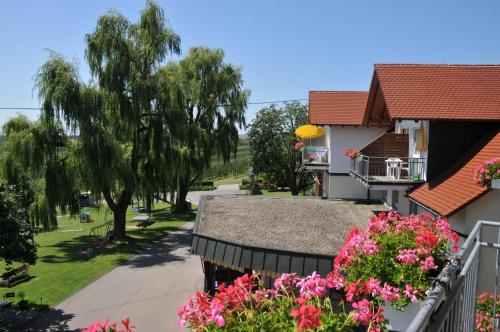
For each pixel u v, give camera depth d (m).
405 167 14.95
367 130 19.47
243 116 36.66
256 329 2.71
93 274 20.09
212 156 37.00
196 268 21.06
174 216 38.91
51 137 23.92
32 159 23.38
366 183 13.51
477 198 9.14
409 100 12.65
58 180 24.22
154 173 27.80
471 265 3.17
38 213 24.97
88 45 23.86
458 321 2.81
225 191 58.38
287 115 39.91
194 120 36.34
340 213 15.28
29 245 14.66
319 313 2.55
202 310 2.92
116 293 17.44
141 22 25.23
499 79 13.64
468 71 14.16
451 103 12.47
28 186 25.09
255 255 10.12
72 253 24.72
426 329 2.22
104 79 23.89
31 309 15.64
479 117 11.83
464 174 10.79
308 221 13.71
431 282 4.12
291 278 3.38
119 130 25.97
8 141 23.77
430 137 12.36
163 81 25.53
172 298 16.77
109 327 2.83
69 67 22.88
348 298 4.18
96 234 31.72
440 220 5.40
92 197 24.70
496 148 10.83
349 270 4.71
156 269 20.98
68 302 16.45
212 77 34.69
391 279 4.35
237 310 2.92
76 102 22.55
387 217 5.52
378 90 16.14
